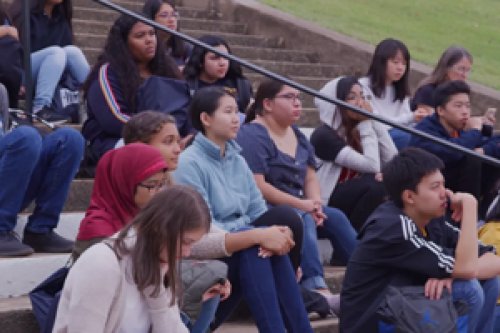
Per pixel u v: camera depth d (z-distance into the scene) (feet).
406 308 16.67
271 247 16.87
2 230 18.20
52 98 25.02
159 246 12.48
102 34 34.09
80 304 12.39
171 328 13.14
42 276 18.35
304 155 21.75
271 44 38.83
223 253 16.92
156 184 14.73
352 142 23.84
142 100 21.67
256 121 21.57
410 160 17.75
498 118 35.04
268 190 20.70
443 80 28.48
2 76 21.97
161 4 26.68
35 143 18.12
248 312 20.13
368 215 23.22
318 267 20.72
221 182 18.65
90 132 21.80
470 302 17.76
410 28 45.47
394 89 27.76
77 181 20.86
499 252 21.02
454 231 18.54
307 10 43.88
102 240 13.75
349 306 17.81
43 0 25.75
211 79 24.71
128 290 12.85
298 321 17.28
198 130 18.90
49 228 18.99
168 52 25.89
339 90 23.70
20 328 16.60
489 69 40.86
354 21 43.86
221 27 39.09
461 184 24.13
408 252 17.28
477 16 50.42
